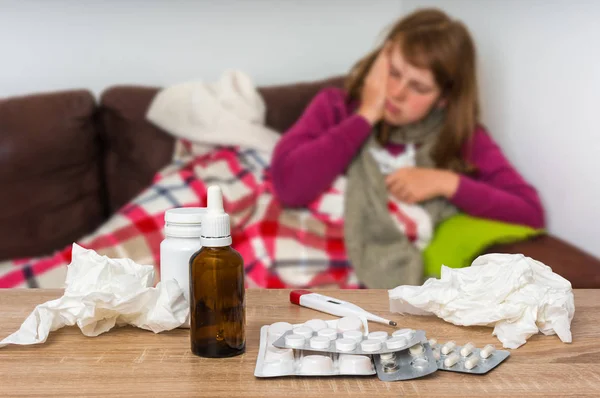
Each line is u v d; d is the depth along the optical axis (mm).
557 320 622
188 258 636
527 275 641
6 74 1812
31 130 1532
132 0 1819
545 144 1430
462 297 657
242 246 1462
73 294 618
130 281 634
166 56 1853
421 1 1800
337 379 530
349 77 1678
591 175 1249
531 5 1456
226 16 1853
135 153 1606
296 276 1431
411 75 1576
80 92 1613
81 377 533
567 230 1358
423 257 1451
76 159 1568
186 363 563
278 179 1511
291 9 1860
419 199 1516
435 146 1604
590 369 552
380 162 1599
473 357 554
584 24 1266
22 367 555
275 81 1885
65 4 1801
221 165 1568
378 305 742
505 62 1588
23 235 1517
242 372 542
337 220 1494
